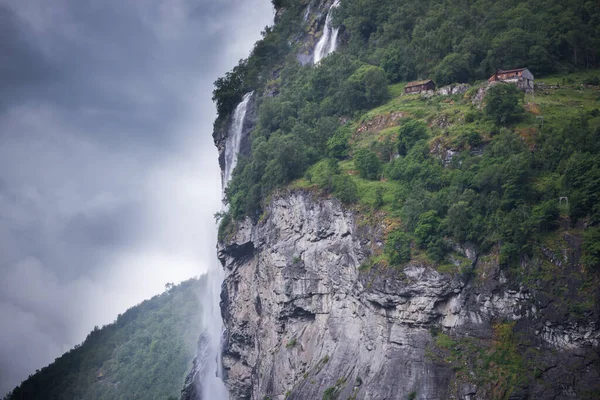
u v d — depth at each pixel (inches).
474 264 4082.2
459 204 4192.9
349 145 5349.4
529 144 4539.9
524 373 3747.5
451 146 4717.0
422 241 4232.3
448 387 3846.0
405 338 4104.3
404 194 4562.0
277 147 5438.0
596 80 5334.6
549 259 3959.2
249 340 5526.6
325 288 4724.4
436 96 5418.3
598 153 4217.5
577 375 3678.6
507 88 4830.2
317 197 4896.7
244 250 5664.4
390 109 5442.9
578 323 3762.3
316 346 4648.1
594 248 3850.9
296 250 4953.3
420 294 4104.3
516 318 3902.6
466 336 3961.6
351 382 4227.4
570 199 4052.7
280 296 4987.7
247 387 5629.9
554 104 5012.3
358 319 4431.6
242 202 5649.6
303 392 4424.2
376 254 4397.1
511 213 4092.0
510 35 5634.8
